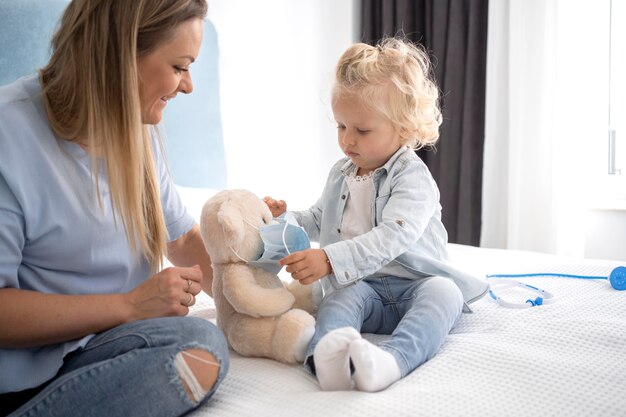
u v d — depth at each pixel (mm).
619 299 1369
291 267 1146
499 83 2668
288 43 3027
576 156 2533
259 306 1104
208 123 2703
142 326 907
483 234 2730
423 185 1368
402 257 1337
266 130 2986
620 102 2654
